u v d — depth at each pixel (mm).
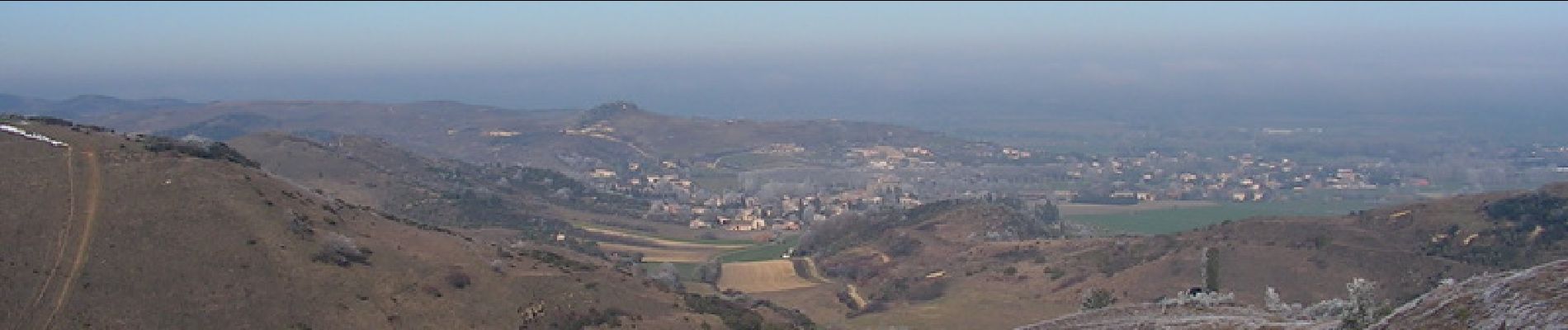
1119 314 47875
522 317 73750
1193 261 107375
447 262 81438
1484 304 23094
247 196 82750
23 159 83375
